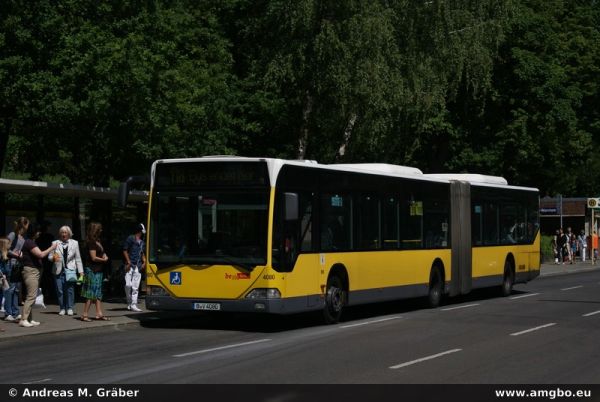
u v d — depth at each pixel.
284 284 18.64
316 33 33.00
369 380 12.35
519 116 51.75
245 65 38.22
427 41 35.75
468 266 27.64
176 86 27.78
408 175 24.47
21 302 23.88
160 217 19.47
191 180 19.25
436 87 35.66
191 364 13.93
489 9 39.84
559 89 52.84
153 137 27.44
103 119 25.52
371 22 31.84
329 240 20.45
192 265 19.00
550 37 53.59
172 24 30.19
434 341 17.05
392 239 23.38
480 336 17.94
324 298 20.19
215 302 18.75
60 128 26.58
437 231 25.94
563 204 64.56
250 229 18.62
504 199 30.31
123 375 12.85
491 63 39.69
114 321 20.59
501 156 53.09
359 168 22.28
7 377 12.83
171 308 19.12
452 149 54.41
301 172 19.50
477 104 51.59
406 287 24.00
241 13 38.19
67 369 13.58
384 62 32.41
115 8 27.25
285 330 19.45
